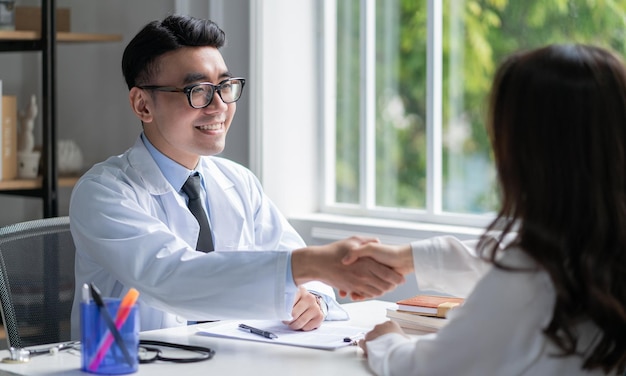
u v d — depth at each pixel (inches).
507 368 51.2
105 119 149.1
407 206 126.7
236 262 68.4
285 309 67.3
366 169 130.9
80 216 75.8
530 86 50.2
